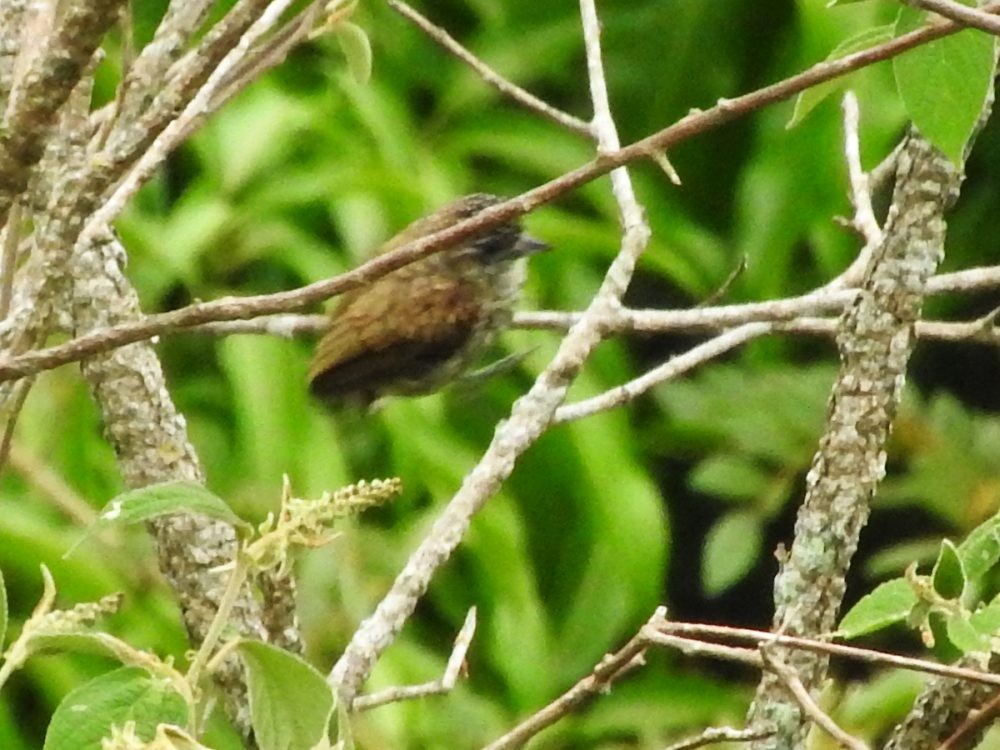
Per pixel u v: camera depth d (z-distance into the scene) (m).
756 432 10.28
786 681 4.18
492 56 11.05
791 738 5.20
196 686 3.80
